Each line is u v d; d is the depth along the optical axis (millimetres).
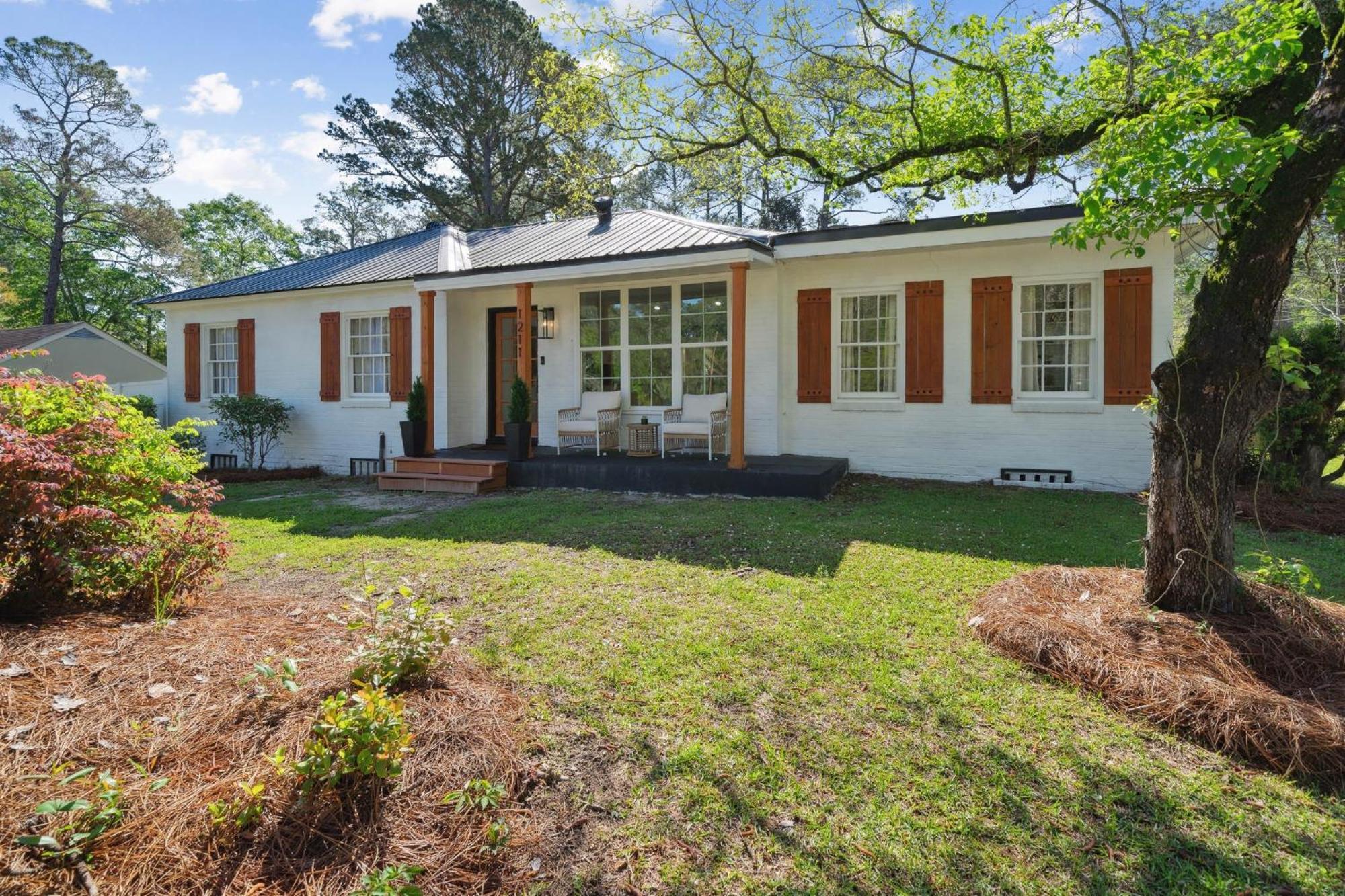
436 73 23281
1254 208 3418
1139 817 2340
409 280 10773
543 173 23750
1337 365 7309
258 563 5363
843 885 2062
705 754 2682
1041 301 8633
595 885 2055
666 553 5422
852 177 7469
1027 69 6719
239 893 1840
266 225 35594
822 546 5574
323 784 2131
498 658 3492
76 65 24984
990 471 8820
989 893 2029
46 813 1828
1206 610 3604
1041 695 3113
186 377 13234
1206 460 3592
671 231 10281
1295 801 2418
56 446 3598
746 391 9766
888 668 3367
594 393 10562
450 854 2076
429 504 8047
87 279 28297
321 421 12062
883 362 9367
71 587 3508
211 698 2639
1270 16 4152
